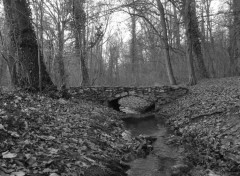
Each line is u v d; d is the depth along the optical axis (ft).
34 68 37.63
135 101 81.87
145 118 47.50
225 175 17.37
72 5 59.36
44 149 15.34
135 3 64.03
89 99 56.08
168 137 30.27
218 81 61.57
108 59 120.16
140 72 125.08
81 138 20.44
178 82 92.02
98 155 18.31
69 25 66.08
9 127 16.43
